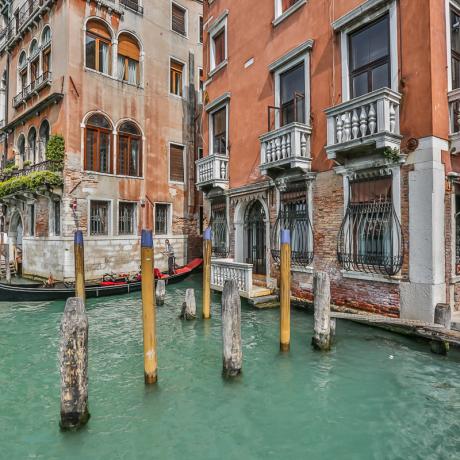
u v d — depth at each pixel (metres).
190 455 4.03
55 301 11.28
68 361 4.33
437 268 6.44
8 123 17.64
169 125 17.19
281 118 9.80
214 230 12.57
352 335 7.12
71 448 4.14
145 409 4.88
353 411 4.77
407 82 6.80
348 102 7.14
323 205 8.45
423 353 6.21
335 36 8.20
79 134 14.09
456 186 6.95
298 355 6.36
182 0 17.88
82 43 14.29
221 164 11.67
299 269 9.05
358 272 7.57
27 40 16.62
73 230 13.80
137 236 15.73
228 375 5.59
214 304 10.56
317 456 3.99
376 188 7.40
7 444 4.23
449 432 4.28
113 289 12.10
